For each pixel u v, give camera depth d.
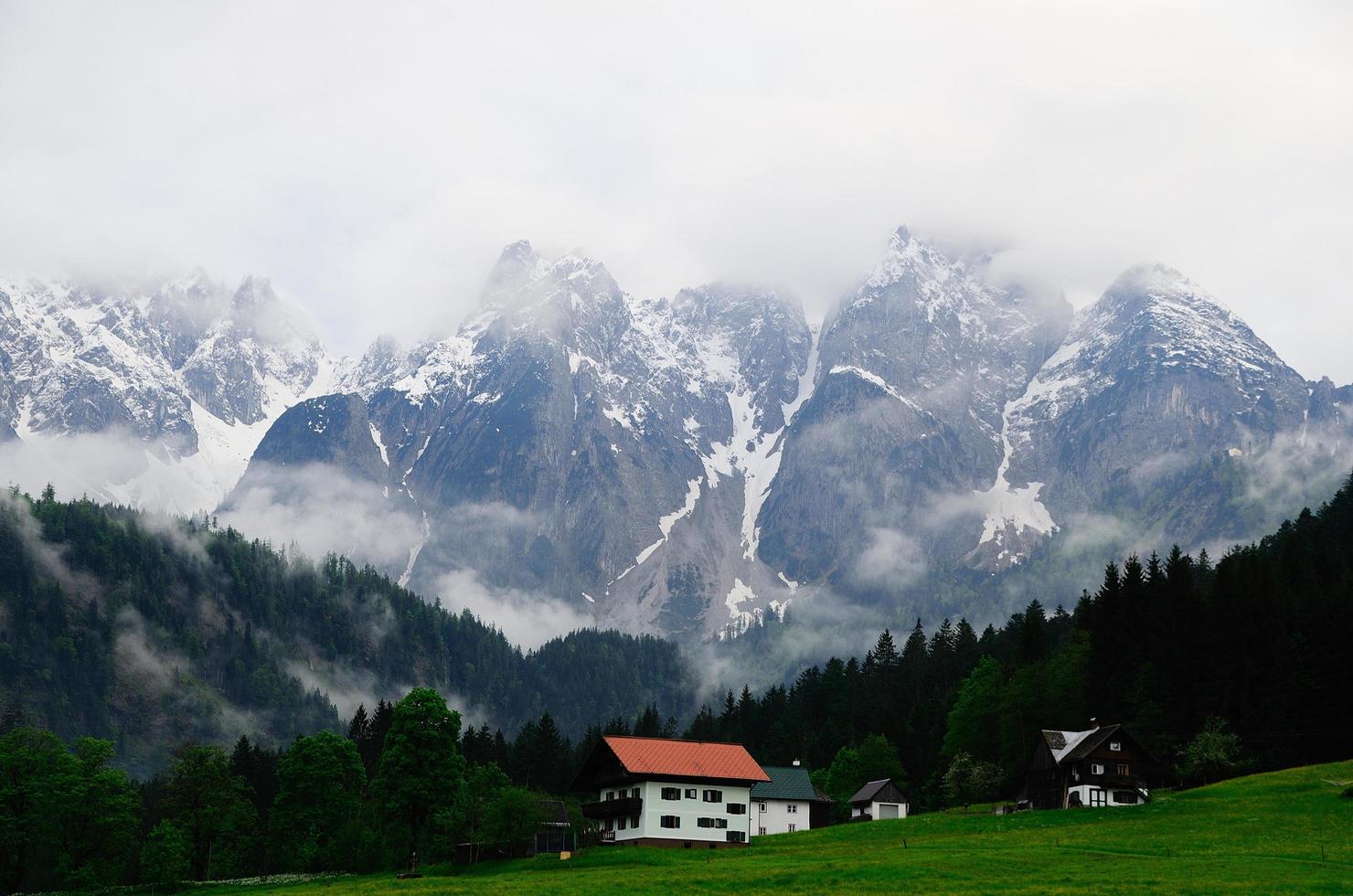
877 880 116.62
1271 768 181.00
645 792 165.12
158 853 160.62
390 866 168.00
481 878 134.75
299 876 164.00
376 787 160.88
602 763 176.12
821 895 110.31
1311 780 158.50
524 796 158.88
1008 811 176.50
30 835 160.12
